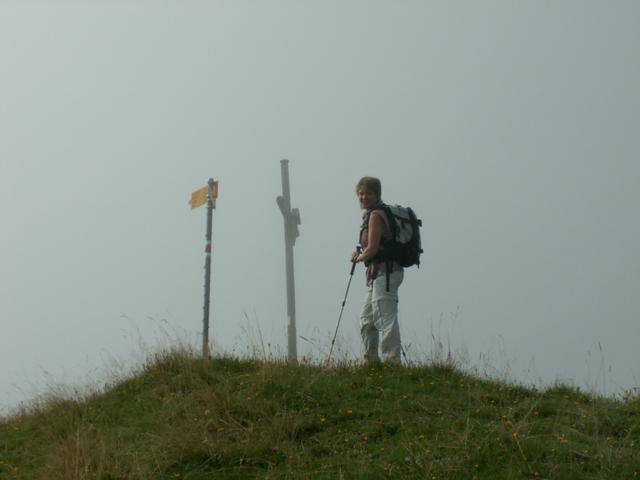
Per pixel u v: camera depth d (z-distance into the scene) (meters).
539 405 8.56
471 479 7.02
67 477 7.39
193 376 9.69
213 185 12.52
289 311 16.94
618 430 8.03
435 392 9.00
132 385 9.90
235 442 8.00
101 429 8.74
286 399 8.86
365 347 10.18
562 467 7.07
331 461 7.54
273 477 7.34
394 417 8.34
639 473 6.98
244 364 10.12
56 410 9.52
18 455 8.56
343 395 8.97
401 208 10.07
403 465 7.32
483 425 7.98
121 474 7.46
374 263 9.91
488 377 9.59
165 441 8.03
